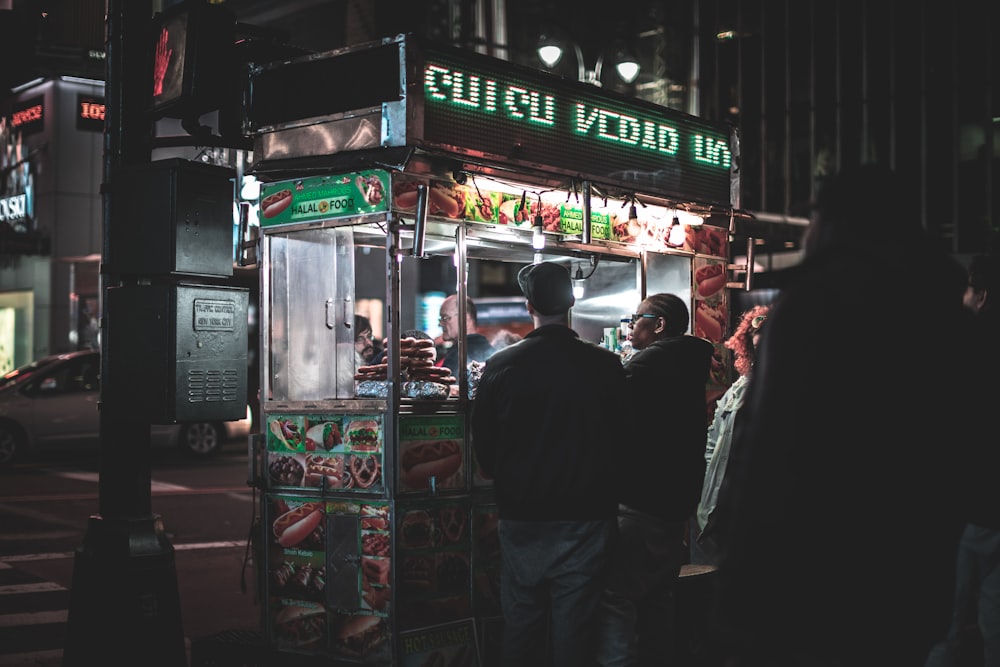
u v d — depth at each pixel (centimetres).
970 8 2642
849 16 2820
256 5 2669
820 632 200
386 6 2353
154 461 1750
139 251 476
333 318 561
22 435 1606
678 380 459
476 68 517
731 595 200
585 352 405
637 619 493
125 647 475
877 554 202
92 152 2447
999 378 373
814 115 2864
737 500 201
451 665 504
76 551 493
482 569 527
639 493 455
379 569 487
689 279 682
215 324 481
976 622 599
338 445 504
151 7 510
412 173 488
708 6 2859
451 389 530
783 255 1827
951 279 226
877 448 202
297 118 518
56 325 2392
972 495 387
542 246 569
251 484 534
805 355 198
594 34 2573
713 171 693
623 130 613
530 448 395
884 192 224
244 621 689
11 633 645
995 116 2603
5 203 2567
